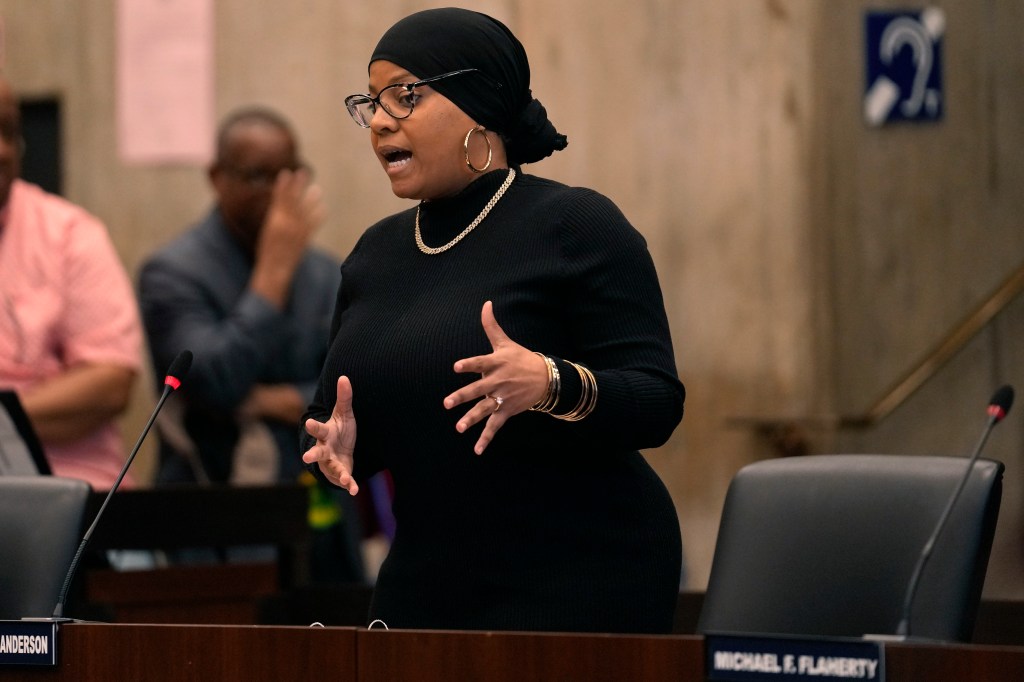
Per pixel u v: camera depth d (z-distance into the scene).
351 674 6.35
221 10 21.62
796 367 19.38
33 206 14.23
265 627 6.51
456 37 7.98
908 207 19.22
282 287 15.39
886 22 19.17
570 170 20.31
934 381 19.00
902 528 7.62
